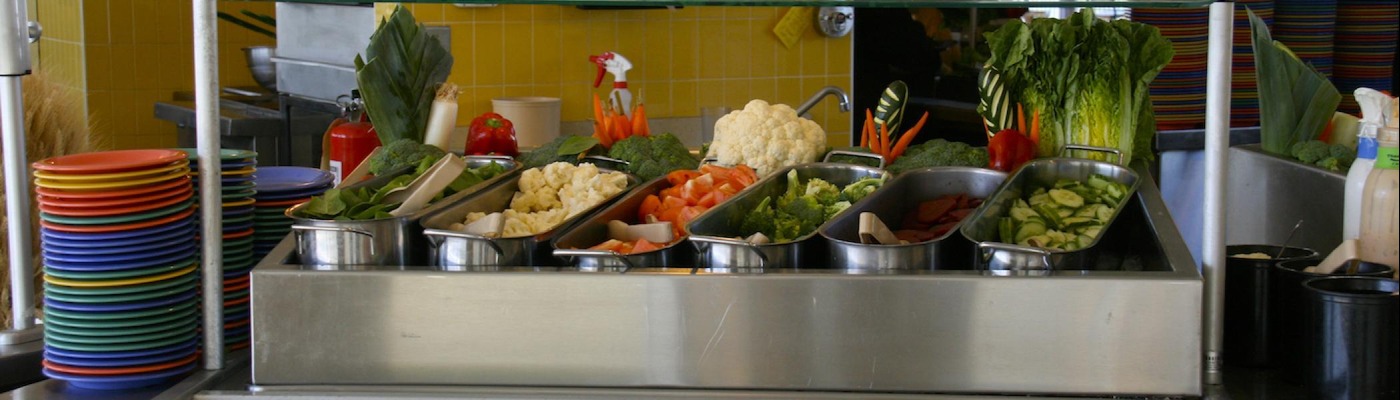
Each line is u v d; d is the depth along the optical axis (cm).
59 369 170
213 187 173
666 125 487
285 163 410
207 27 169
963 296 159
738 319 161
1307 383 161
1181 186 308
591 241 190
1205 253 166
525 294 163
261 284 166
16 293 192
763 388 163
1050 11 425
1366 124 190
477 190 203
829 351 161
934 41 462
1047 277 158
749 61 489
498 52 458
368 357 166
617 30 473
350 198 188
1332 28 329
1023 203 214
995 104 252
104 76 549
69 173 163
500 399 161
